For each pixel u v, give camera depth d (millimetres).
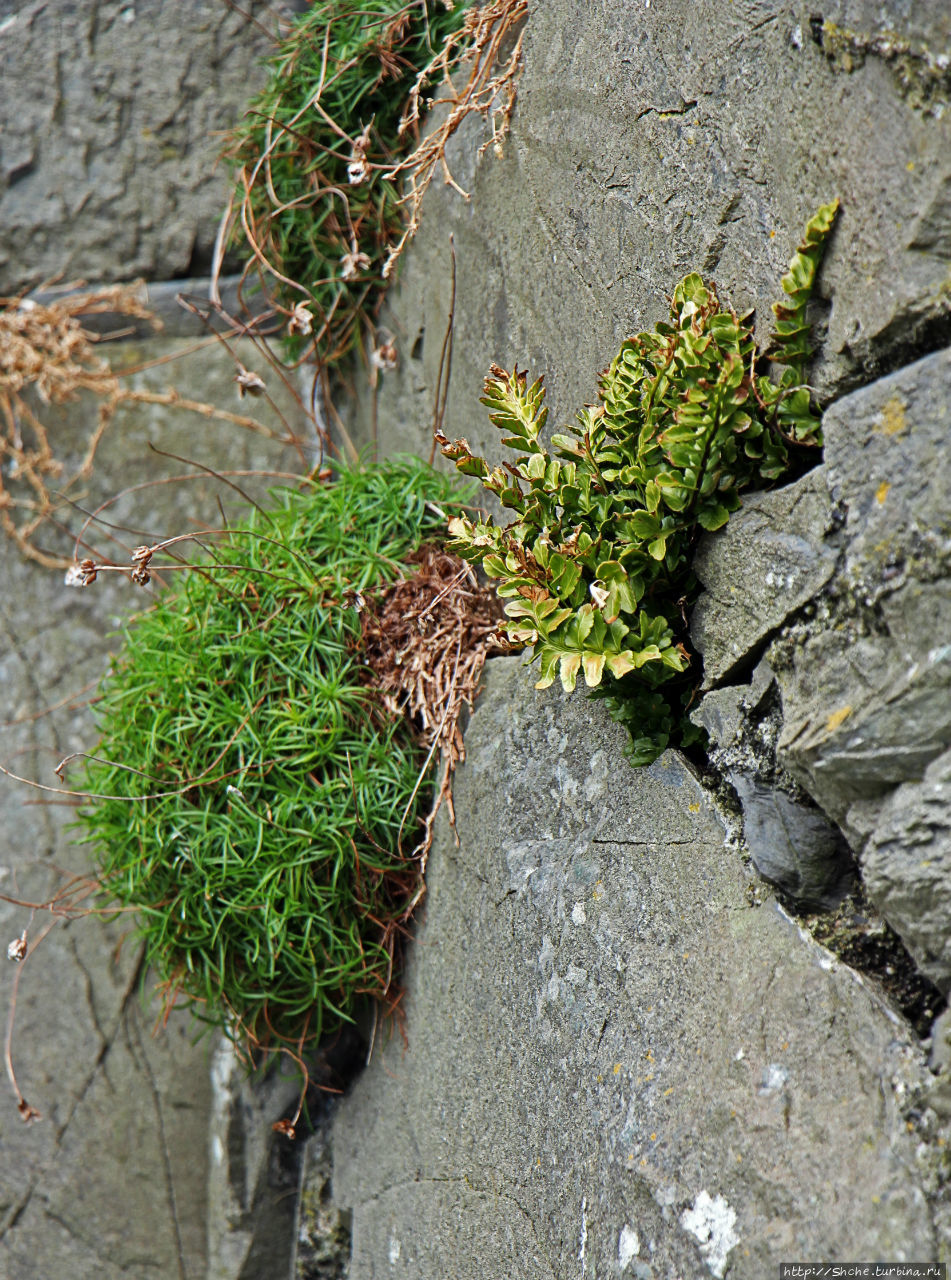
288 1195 1169
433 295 1090
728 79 829
